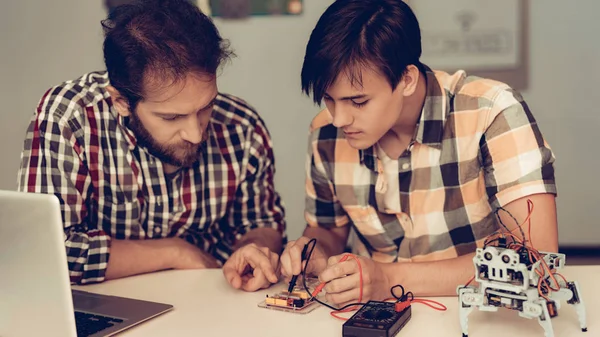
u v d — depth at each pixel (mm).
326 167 1556
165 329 1125
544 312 980
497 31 3299
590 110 3340
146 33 1262
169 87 1247
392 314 1090
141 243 1523
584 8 3266
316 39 1207
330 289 1197
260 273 1325
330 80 1190
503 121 1326
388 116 1248
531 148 1292
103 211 1557
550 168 1298
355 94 1196
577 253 3439
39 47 3338
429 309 1175
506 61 3318
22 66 3350
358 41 1171
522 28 3291
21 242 965
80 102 1490
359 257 1233
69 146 1454
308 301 1226
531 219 1261
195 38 1263
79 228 1480
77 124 1473
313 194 1618
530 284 991
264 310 1206
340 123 1229
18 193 951
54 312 977
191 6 1337
